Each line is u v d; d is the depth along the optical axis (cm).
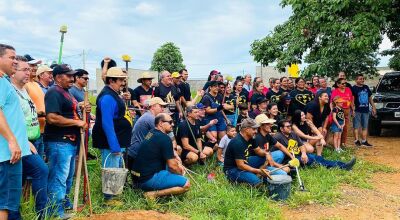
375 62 1623
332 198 621
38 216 450
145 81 833
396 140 1174
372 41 995
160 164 583
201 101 856
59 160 498
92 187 607
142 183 575
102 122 541
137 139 648
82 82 667
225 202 559
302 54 1266
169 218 506
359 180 730
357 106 1075
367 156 957
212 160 798
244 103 881
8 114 397
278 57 1365
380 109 1175
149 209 547
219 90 897
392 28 1274
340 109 959
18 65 458
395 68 1484
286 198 603
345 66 1594
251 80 1163
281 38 1352
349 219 543
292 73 1326
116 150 537
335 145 970
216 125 868
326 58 1306
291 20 1302
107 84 565
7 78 404
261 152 674
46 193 465
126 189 592
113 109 546
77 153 567
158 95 829
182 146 750
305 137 825
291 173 690
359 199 630
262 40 1410
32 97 555
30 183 498
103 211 529
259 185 627
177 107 838
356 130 1089
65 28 646
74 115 516
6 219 392
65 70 500
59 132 498
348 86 1055
